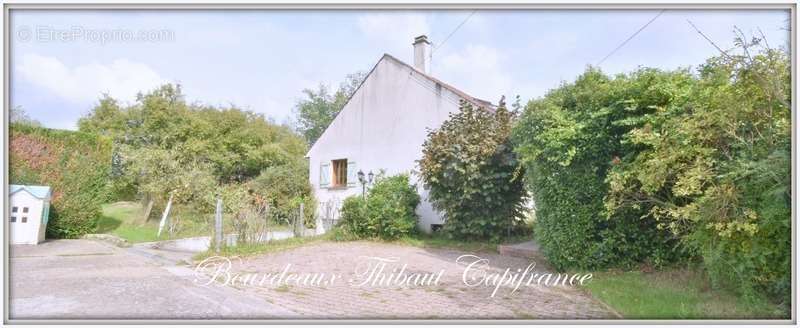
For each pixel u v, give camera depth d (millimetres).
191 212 13609
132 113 20656
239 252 8078
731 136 4328
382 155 13312
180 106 21078
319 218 14469
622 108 5559
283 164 21000
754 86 4168
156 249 9367
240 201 11391
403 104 12852
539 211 6387
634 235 5711
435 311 4199
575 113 5887
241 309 4164
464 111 9672
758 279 3803
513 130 7020
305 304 4438
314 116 38219
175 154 16688
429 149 9578
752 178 3852
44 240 9586
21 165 9922
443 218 9930
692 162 4496
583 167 5828
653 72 5629
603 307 4297
